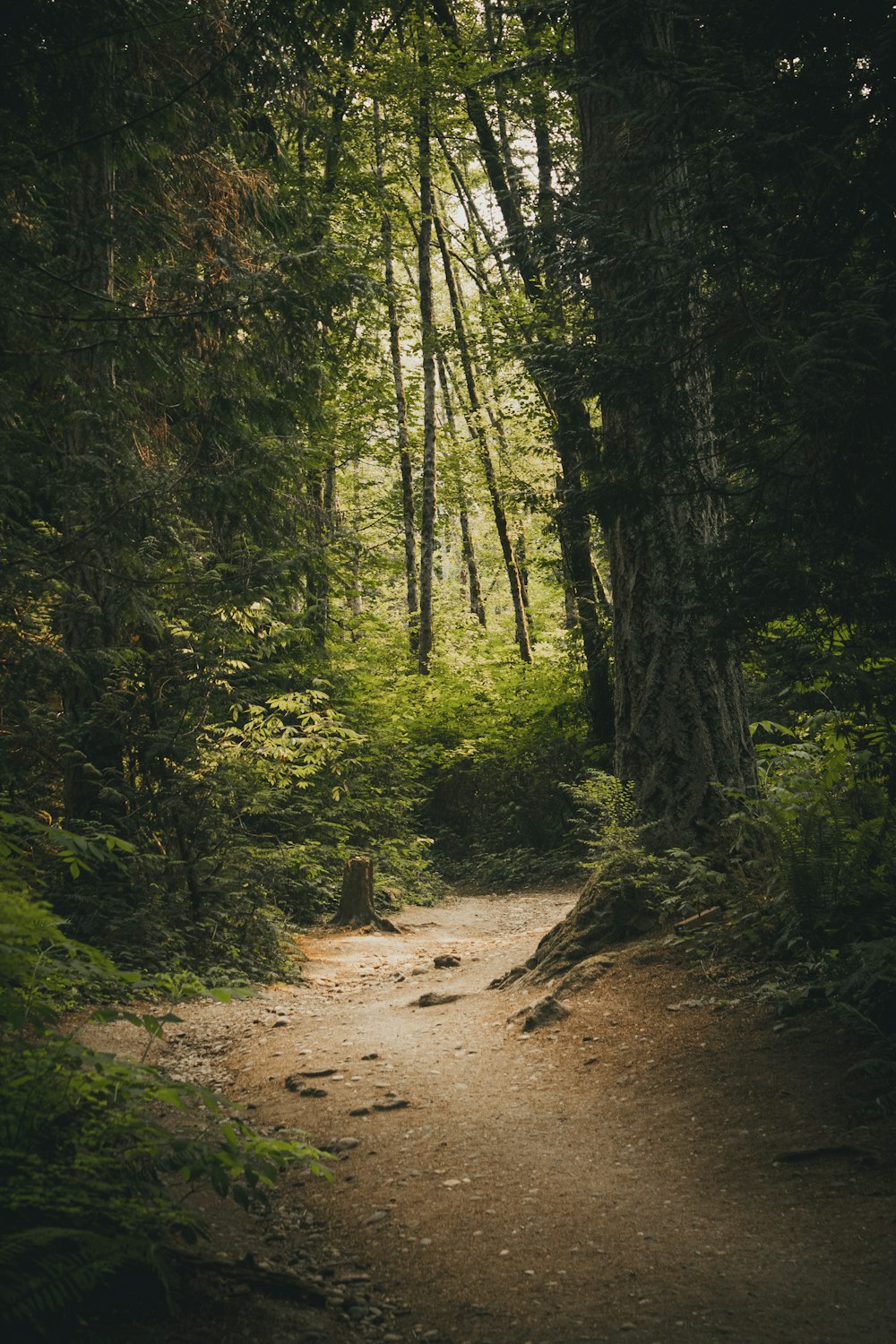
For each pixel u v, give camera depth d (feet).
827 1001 18.29
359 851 49.06
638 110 15.11
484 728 64.08
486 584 129.29
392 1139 16.47
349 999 27.63
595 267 17.35
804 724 25.31
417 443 76.13
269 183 40.86
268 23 24.16
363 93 59.57
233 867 31.37
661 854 25.23
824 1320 9.97
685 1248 11.93
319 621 46.44
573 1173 14.57
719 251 15.12
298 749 38.24
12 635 25.52
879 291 13.32
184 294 27.37
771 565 15.24
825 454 14.17
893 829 19.69
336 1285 11.88
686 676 25.52
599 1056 19.16
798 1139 14.35
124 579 27.32
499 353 55.26
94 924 27.25
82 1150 10.91
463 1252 12.51
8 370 25.59
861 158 14.17
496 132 68.69
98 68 24.31
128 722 30.66
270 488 37.37
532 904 48.16
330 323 33.24
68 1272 8.66
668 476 18.83
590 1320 10.57
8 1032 12.34
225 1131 10.93
